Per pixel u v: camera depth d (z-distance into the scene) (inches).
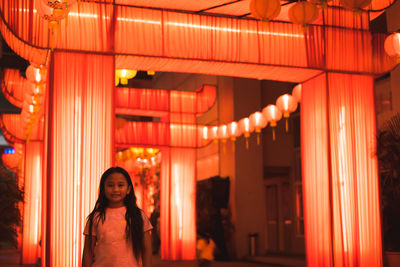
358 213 338.6
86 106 298.8
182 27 319.3
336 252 330.6
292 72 347.6
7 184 464.4
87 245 134.6
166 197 635.5
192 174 634.2
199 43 320.8
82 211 290.4
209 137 627.2
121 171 138.4
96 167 295.9
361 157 344.5
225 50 324.8
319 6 253.9
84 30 300.7
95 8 304.7
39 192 618.8
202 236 463.2
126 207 137.3
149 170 850.8
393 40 317.1
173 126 634.2
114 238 131.7
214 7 324.8
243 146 714.2
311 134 356.2
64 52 298.2
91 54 302.8
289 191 753.0
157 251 811.4
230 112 721.6
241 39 328.8
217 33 325.1
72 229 287.4
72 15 299.1
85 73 300.5
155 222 830.5
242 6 324.2
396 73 447.2
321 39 343.6
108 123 300.5
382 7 354.3
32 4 285.9
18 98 537.0
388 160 360.8
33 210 614.2
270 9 247.3
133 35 309.7
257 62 329.4
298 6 257.3
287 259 628.1
